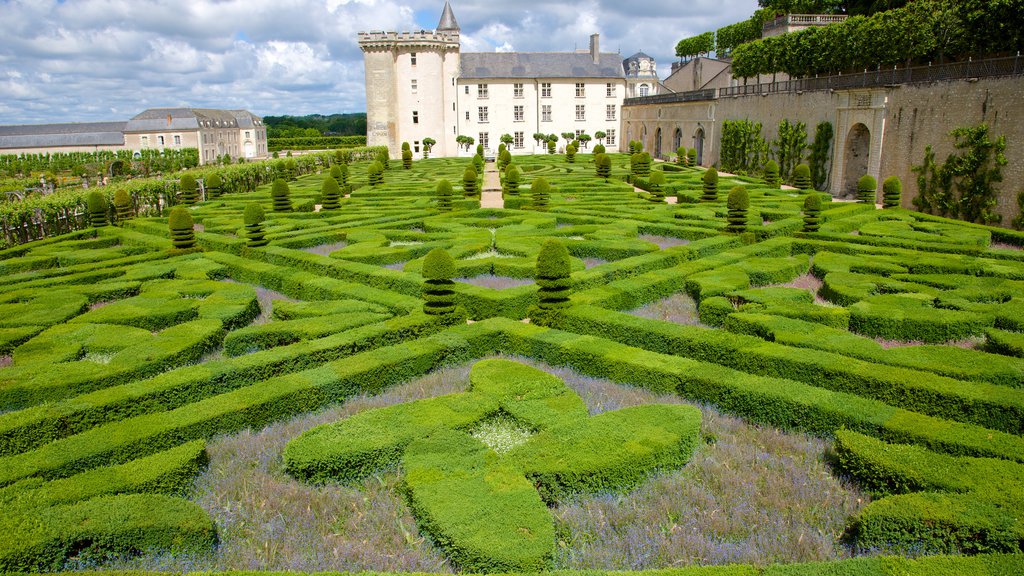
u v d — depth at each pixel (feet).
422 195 118.32
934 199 100.63
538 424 29.89
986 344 39.78
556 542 22.13
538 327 43.47
